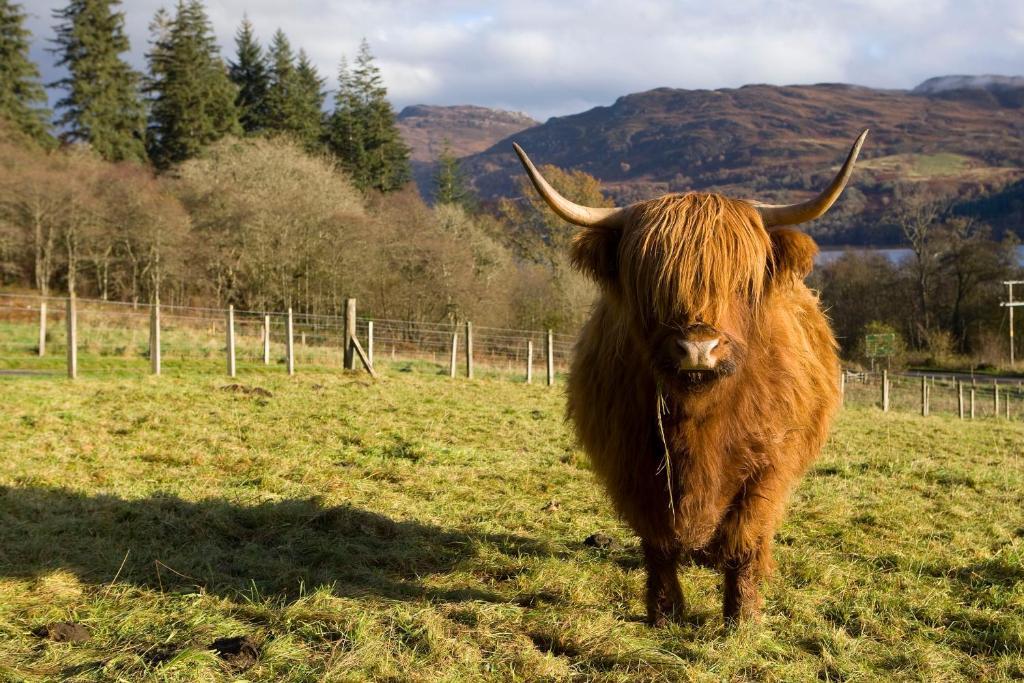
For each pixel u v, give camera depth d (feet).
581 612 13.99
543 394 49.44
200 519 18.37
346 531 18.78
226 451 25.99
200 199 122.83
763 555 13.57
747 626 12.92
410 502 21.70
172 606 13.39
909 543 20.24
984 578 17.33
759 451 12.68
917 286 162.50
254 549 16.90
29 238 126.00
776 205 12.20
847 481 27.71
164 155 176.76
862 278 166.91
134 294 121.39
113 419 30.07
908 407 86.94
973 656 13.37
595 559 17.88
